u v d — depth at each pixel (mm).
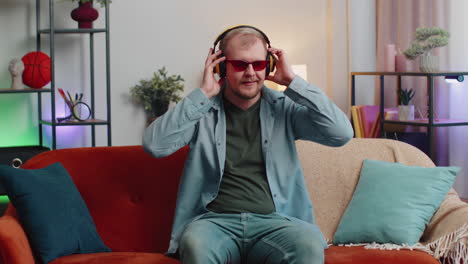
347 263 2146
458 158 4527
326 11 5387
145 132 2299
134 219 2531
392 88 5105
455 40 4457
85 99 4566
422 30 4215
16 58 4098
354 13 5355
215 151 2305
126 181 2572
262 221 2191
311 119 2303
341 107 5449
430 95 4031
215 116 2346
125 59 4680
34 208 2262
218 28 4984
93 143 4406
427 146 4168
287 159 2338
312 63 5375
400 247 2314
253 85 2266
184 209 2318
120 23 4652
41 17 4379
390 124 4520
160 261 2207
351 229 2445
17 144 4406
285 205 2311
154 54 4773
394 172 2543
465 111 4445
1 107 4348
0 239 2098
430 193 2447
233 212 2230
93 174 2568
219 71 2316
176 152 2619
